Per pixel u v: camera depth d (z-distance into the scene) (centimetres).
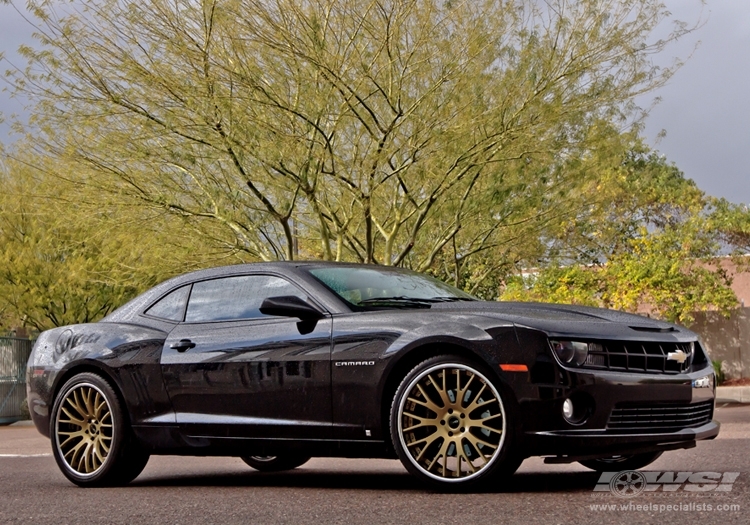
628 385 515
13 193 1678
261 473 733
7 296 2270
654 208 2666
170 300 670
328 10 1421
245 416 600
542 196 1555
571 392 504
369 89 1448
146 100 1427
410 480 625
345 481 635
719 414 1387
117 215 1559
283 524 441
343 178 1439
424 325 543
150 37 1402
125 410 655
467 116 1426
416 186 1499
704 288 2194
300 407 577
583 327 523
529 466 721
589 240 1769
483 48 1435
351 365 558
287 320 600
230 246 1622
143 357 648
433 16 1438
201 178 1548
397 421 536
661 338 538
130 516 488
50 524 471
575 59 1487
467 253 1698
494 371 513
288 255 1511
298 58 1388
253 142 1376
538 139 1481
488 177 1519
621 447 512
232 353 608
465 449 522
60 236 2250
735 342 2245
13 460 923
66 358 685
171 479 704
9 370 2322
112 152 1511
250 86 1371
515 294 2238
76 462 675
